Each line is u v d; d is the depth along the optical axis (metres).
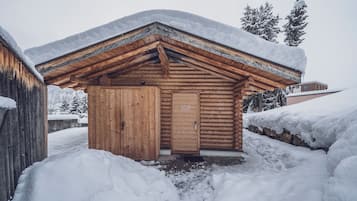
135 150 5.80
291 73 4.30
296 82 4.36
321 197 2.64
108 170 3.43
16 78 2.65
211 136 6.65
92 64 5.09
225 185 3.68
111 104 5.86
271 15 19.61
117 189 3.10
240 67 5.01
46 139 4.55
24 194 2.54
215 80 6.66
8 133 2.40
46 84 4.70
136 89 5.83
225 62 5.03
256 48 4.32
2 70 2.23
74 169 3.07
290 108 9.89
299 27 20.75
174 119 6.73
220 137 6.62
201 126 6.69
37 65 4.14
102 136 5.84
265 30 19.48
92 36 4.36
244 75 5.49
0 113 2.09
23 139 2.92
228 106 6.62
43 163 3.14
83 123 14.95
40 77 3.84
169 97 6.77
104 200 2.76
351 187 2.22
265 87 6.23
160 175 4.45
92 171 3.18
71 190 2.74
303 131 7.02
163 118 6.75
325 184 2.79
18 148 2.71
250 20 19.91
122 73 6.82
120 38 4.38
